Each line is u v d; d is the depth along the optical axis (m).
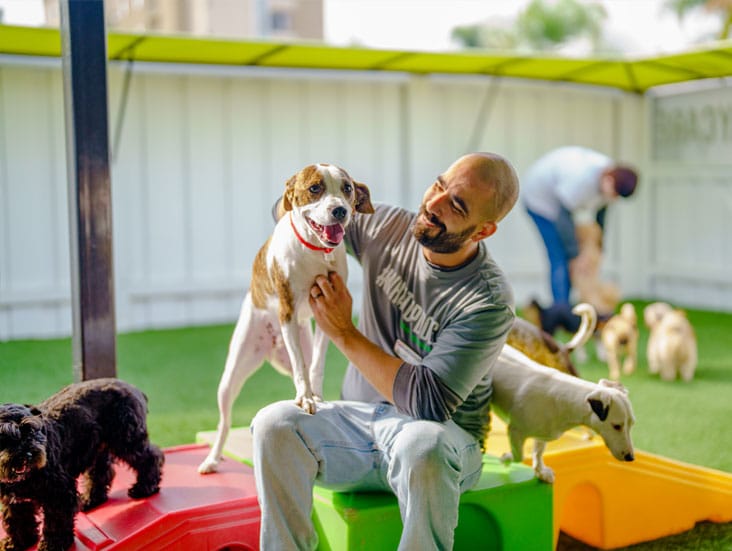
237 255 8.30
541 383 2.82
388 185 8.88
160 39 6.41
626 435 2.70
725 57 7.10
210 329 7.78
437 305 2.55
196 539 2.60
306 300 2.57
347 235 2.86
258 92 8.19
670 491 3.33
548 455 3.11
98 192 3.27
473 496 2.67
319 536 2.61
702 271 9.28
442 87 8.95
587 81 9.00
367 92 8.67
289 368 2.99
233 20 19.16
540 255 9.72
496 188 2.40
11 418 2.28
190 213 8.02
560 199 6.62
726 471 3.75
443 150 9.06
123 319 7.76
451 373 2.39
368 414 2.54
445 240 2.44
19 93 7.11
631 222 10.01
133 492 2.74
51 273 7.39
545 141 9.58
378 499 2.54
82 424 2.56
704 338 7.29
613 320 5.84
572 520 3.39
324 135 8.54
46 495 2.38
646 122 9.84
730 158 8.86
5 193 7.15
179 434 4.36
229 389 2.96
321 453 2.43
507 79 9.04
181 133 7.89
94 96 3.24
